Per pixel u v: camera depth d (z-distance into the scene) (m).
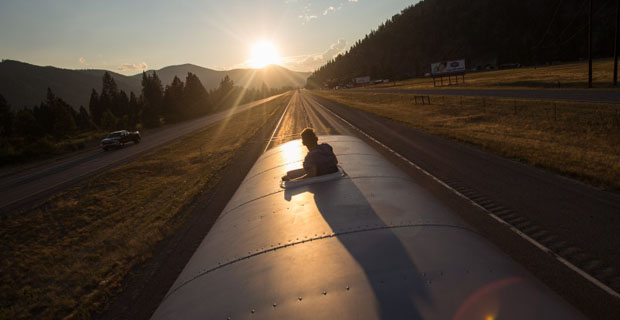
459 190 7.91
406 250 1.88
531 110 22.12
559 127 16.14
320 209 2.49
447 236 2.07
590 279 4.04
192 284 2.03
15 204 13.98
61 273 6.44
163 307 1.97
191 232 7.21
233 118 51.62
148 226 8.10
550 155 10.29
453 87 58.06
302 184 3.09
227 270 2.00
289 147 4.80
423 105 34.66
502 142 13.01
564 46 117.56
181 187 11.82
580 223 5.57
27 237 9.34
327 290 1.63
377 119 26.05
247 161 14.94
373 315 1.46
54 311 5.00
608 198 6.52
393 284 1.63
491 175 8.87
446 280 1.65
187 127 46.97
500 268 1.80
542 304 1.52
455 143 13.79
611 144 11.77
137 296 5.01
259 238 2.26
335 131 21.16
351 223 2.23
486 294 1.56
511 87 43.75
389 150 13.48
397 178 3.15
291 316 1.51
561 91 31.28
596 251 4.66
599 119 16.33
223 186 10.88
